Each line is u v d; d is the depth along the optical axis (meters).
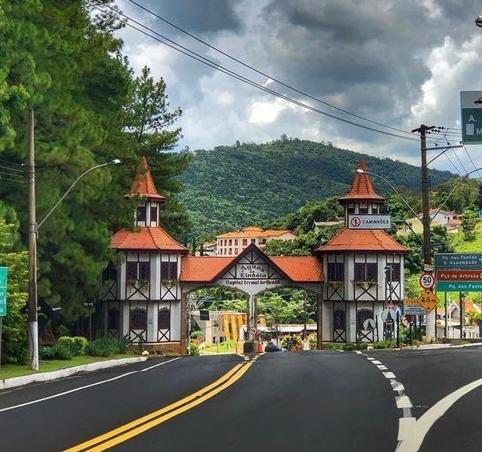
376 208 57.50
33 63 29.31
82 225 36.62
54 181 32.91
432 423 10.89
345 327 55.25
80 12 38.09
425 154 38.16
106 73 40.69
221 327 101.12
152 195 54.12
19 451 9.66
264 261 55.59
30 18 31.92
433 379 16.83
